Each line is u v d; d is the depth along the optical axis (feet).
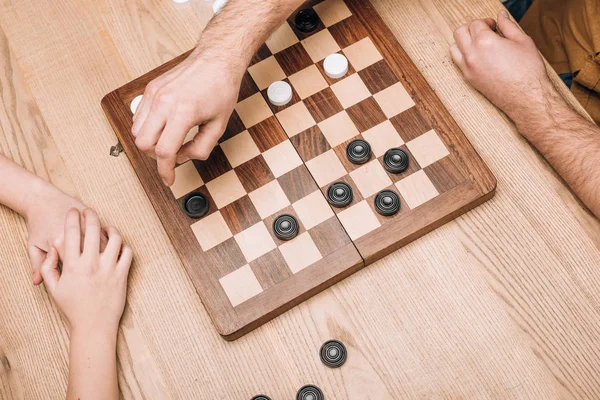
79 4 5.24
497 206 4.45
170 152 4.11
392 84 4.71
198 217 4.44
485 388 4.04
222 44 4.39
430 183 4.42
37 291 4.49
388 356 4.14
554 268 4.27
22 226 4.69
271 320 4.28
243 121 4.68
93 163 4.76
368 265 4.37
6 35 5.19
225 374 4.18
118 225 4.57
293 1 4.55
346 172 4.48
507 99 4.58
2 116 4.95
